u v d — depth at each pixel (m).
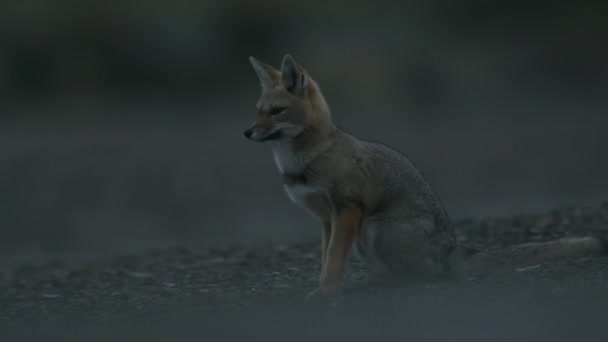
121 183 49.56
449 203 41.38
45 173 52.16
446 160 53.78
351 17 85.94
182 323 14.61
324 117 16.22
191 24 81.75
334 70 76.75
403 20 86.88
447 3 90.00
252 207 42.91
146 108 72.88
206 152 56.47
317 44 81.06
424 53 81.69
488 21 89.38
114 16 80.25
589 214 23.47
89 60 77.88
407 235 16.19
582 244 16.53
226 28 82.00
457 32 87.56
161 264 23.20
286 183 16.62
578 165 50.56
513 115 70.88
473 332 12.33
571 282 14.91
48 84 75.81
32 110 71.75
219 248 26.17
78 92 75.50
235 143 58.72
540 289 14.59
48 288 20.67
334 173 16.00
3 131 65.44
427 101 74.56
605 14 90.19
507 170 50.16
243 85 78.06
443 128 65.88
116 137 62.31
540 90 78.62
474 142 59.56
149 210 43.75
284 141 16.33
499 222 23.91
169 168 52.50
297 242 25.48
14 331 15.34
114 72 77.88
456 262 16.52
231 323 14.21
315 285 17.53
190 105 74.31
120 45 78.50
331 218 16.27
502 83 79.88
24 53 76.44
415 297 14.91
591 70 82.88
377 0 88.94
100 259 27.73
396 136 62.91
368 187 16.12
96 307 17.08
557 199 40.28
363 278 17.62
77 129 65.56
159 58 78.75
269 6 83.19
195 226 39.47
